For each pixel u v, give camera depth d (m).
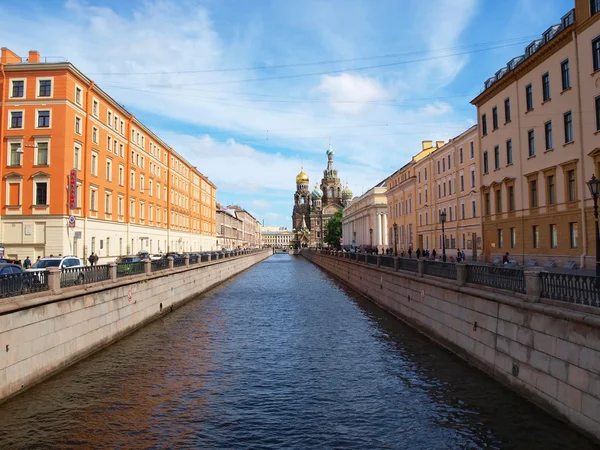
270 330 21.23
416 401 11.70
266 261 109.62
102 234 41.50
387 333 20.08
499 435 9.45
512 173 32.28
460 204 44.41
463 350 15.12
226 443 9.52
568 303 9.53
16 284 11.91
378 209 84.44
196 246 79.69
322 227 165.25
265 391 12.73
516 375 11.59
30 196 35.28
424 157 55.47
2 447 9.23
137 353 16.80
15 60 37.28
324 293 37.00
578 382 9.08
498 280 12.86
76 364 14.95
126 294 19.81
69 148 36.03
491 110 35.66
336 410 11.29
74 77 36.88
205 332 20.75
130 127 48.09
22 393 11.87
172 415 10.98
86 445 9.38
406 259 23.33
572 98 25.45
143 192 52.31
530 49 31.66
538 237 29.06
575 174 25.30
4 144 35.59
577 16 24.94
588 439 8.75
